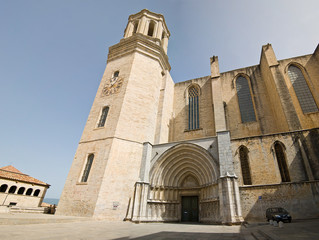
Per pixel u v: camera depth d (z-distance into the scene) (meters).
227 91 29.09
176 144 19.69
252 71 29.42
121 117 20.42
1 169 33.19
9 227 8.63
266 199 14.91
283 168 15.89
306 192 14.27
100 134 20.25
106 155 18.27
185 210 18.69
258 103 26.30
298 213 13.83
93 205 15.95
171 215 17.92
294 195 14.43
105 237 7.39
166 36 33.03
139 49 26.14
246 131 24.80
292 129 18.83
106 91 23.97
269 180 15.56
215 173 16.47
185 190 19.31
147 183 17.94
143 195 17.12
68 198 17.55
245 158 17.30
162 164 19.52
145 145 20.19
